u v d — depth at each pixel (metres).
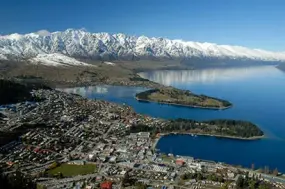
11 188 199.88
